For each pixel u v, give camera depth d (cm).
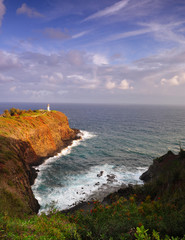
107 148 6350
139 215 689
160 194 1538
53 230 617
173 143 7188
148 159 5147
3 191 1653
